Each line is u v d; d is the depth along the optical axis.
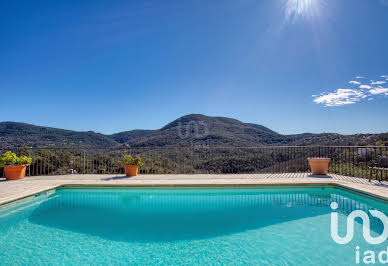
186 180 7.32
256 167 9.02
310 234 3.85
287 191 6.60
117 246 3.43
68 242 3.56
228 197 6.08
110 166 9.25
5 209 4.93
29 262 2.94
